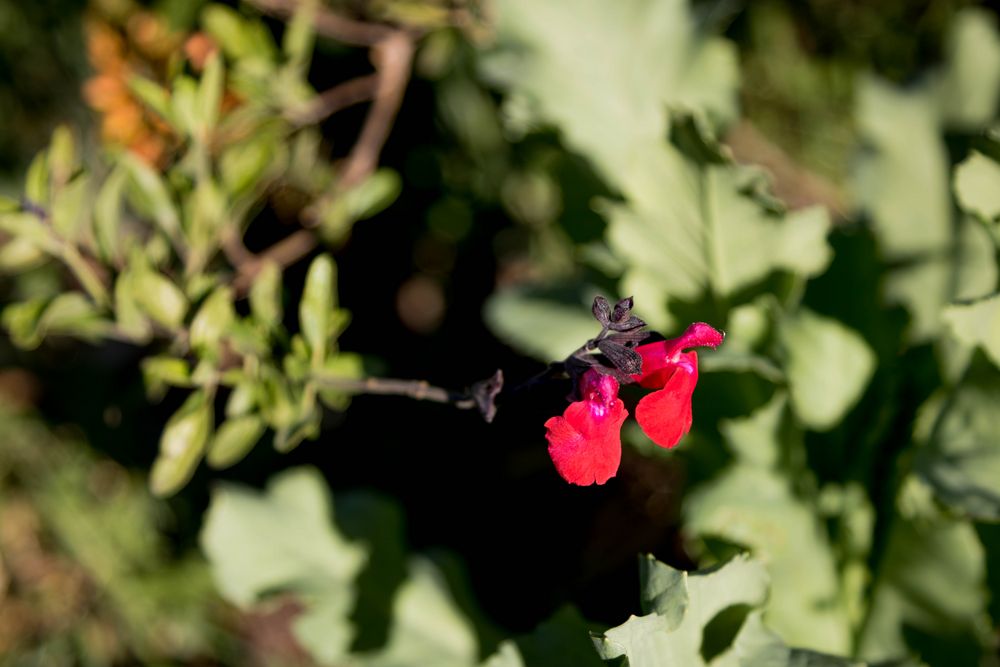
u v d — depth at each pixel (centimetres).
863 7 82
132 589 75
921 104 68
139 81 61
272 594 65
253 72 65
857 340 63
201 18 69
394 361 80
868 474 63
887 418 63
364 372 63
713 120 67
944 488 59
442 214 80
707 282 62
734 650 56
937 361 64
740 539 61
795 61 82
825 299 64
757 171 62
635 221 62
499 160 78
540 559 77
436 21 68
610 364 50
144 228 75
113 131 67
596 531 77
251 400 59
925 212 66
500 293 66
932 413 62
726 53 68
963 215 65
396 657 65
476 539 78
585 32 67
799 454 62
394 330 81
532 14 67
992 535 61
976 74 67
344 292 81
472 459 79
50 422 79
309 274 58
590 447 50
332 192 69
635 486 77
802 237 62
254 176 63
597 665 58
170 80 63
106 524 76
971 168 59
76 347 80
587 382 50
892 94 68
